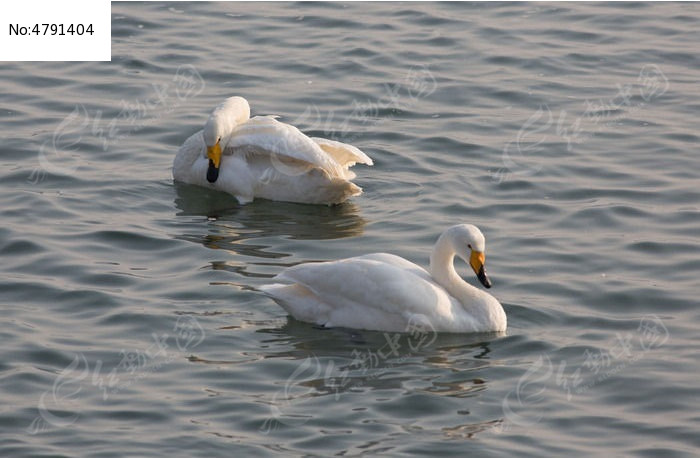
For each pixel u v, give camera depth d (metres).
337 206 19.30
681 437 12.73
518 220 18.58
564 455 12.34
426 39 26.66
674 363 14.28
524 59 25.61
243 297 15.80
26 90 23.64
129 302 15.60
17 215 18.31
